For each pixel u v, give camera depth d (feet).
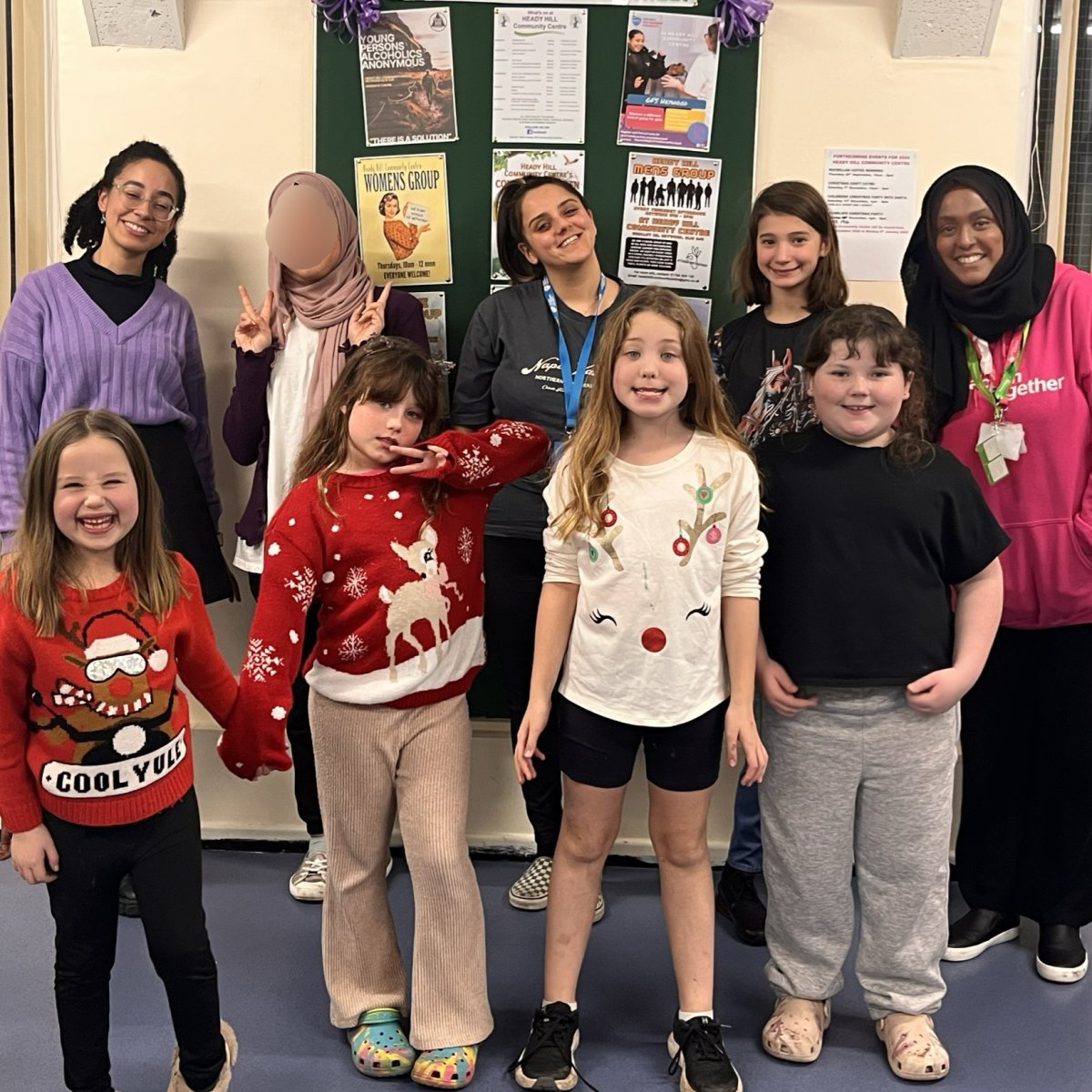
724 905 8.19
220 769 9.38
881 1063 6.37
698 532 5.95
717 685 6.10
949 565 6.22
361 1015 6.37
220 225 9.05
